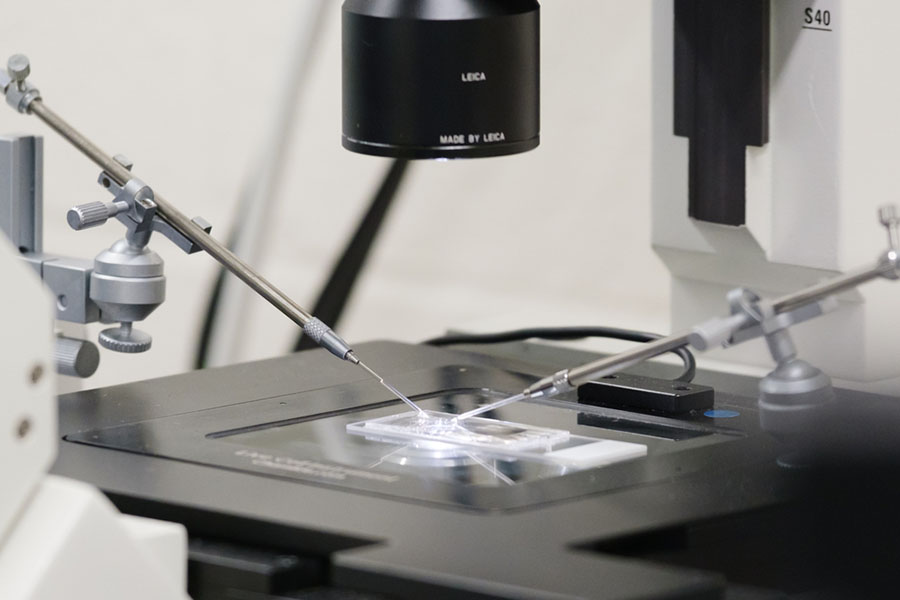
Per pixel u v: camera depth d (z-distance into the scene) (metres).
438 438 1.13
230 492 0.97
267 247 2.90
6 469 0.72
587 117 2.62
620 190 2.61
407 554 0.84
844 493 0.98
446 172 2.82
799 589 0.96
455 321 2.83
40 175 1.34
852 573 0.98
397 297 2.90
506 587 0.78
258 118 2.88
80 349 1.28
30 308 0.73
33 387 0.73
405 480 1.00
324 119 2.88
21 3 3.04
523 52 1.17
